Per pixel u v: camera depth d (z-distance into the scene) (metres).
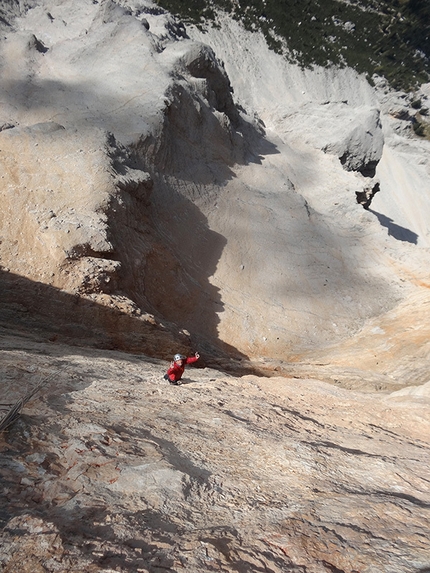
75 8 47.62
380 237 43.00
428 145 93.25
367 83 100.31
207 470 4.68
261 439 5.99
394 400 10.13
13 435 4.41
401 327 30.42
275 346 28.83
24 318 18.92
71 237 21.33
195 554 2.97
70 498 3.52
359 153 58.22
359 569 2.96
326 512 3.85
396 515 3.83
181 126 37.59
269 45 92.19
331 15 104.12
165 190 32.66
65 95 33.44
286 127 59.72
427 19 106.38
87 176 25.02
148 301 25.25
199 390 9.23
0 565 2.56
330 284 35.22
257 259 34.69
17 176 24.09
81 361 11.05
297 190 47.44
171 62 39.94
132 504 3.60
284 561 3.04
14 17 44.53
